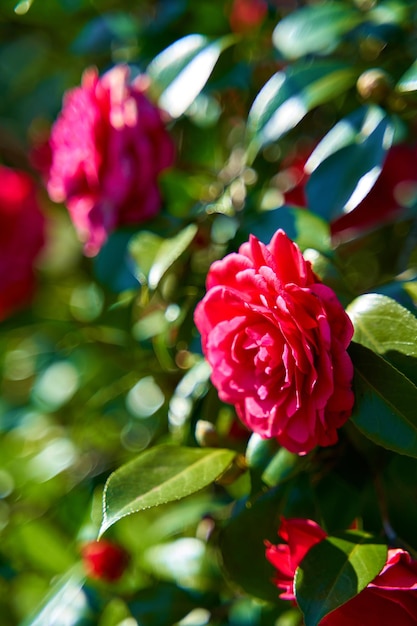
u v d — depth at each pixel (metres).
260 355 0.51
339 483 0.58
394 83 0.61
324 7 0.63
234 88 0.68
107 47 0.76
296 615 0.60
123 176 0.66
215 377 0.53
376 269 0.74
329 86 0.61
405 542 0.55
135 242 0.63
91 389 0.80
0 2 0.77
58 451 0.81
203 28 0.72
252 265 0.51
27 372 0.85
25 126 1.09
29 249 0.82
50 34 0.82
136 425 0.78
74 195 0.68
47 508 0.77
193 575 0.67
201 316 0.53
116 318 0.70
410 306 0.54
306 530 0.52
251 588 0.57
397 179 0.68
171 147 0.67
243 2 0.73
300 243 0.58
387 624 0.50
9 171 0.83
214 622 0.64
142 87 0.68
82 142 0.67
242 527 0.58
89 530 0.72
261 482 0.55
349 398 0.50
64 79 0.87
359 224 0.69
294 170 0.72
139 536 0.72
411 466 0.56
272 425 0.51
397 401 0.50
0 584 0.76
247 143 0.67
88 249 0.71
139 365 0.74
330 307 0.50
